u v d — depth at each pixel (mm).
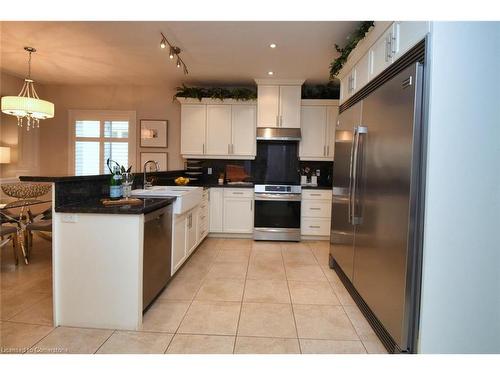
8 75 4688
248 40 3297
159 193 3014
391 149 1886
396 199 1808
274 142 5207
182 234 3145
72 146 5379
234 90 4824
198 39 3297
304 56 3736
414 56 1756
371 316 2213
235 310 2420
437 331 1659
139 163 5344
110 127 5352
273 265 3516
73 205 2215
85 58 3955
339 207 3066
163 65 4188
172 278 3059
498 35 1593
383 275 1969
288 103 4734
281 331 2129
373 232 2139
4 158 4441
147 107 5305
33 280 2896
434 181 1604
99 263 2100
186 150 4941
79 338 1994
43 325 2141
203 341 1988
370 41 2453
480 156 1613
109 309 2113
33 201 3438
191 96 4816
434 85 1583
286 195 4582
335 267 3312
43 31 3166
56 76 4793
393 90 1872
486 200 1626
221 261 3631
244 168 5223
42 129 5336
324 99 4844
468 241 1636
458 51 1585
